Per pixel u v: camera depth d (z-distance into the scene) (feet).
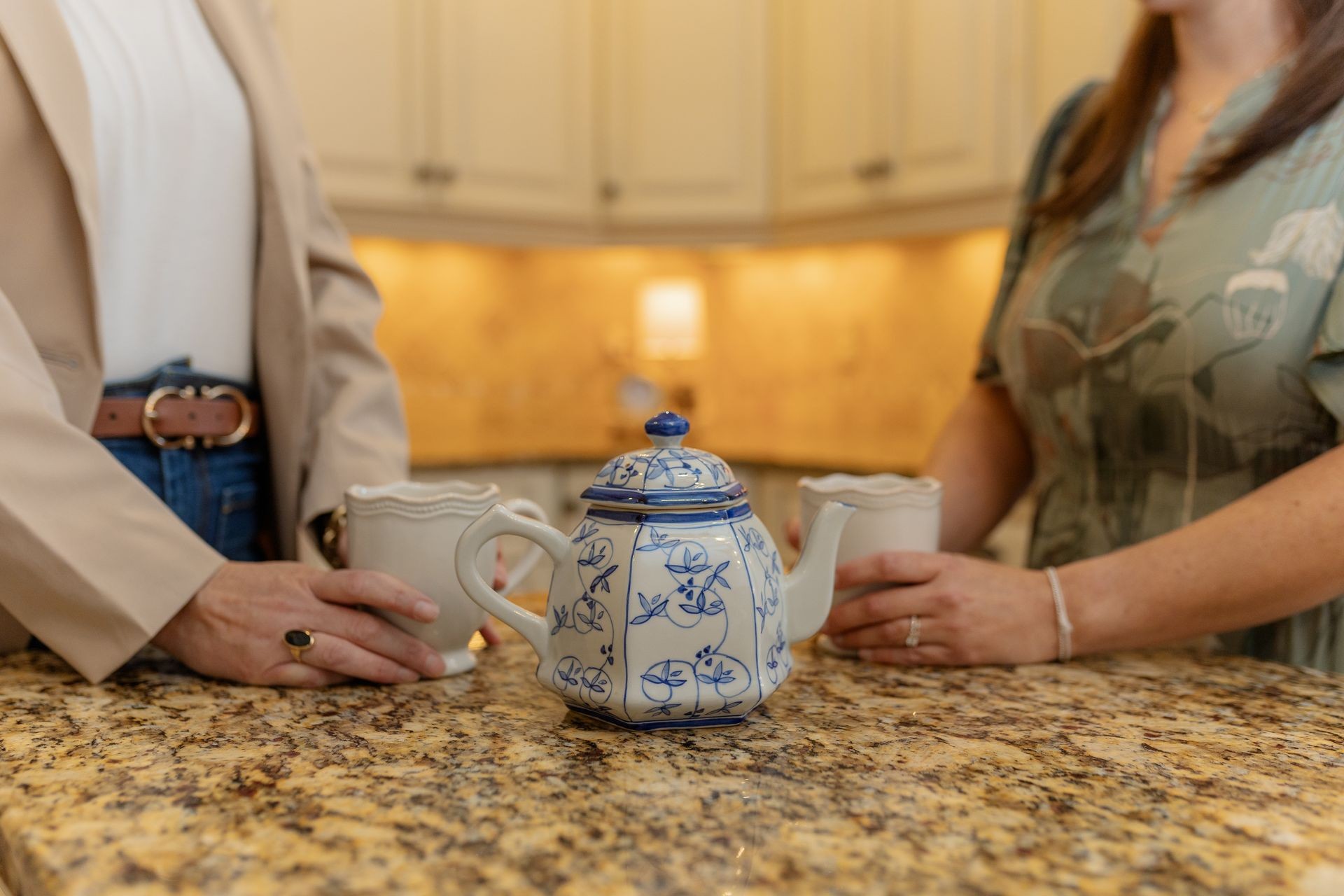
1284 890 1.28
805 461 9.08
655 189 9.80
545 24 9.48
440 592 2.27
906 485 2.59
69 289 2.55
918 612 2.42
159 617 2.21
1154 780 1.67
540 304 11.27
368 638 2.21
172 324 2.92
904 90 8.52
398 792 1.59
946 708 2.08
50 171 2.52
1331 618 2.88
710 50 9.65
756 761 1.75
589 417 11.57
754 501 9.43
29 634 2.53
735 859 1.36
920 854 1.38
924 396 9.89
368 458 2.93
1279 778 1.68
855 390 10.50
